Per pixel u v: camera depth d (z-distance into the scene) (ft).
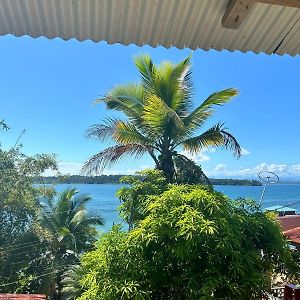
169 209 22.09
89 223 65.16
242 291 20.20
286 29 8.59
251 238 23.67
